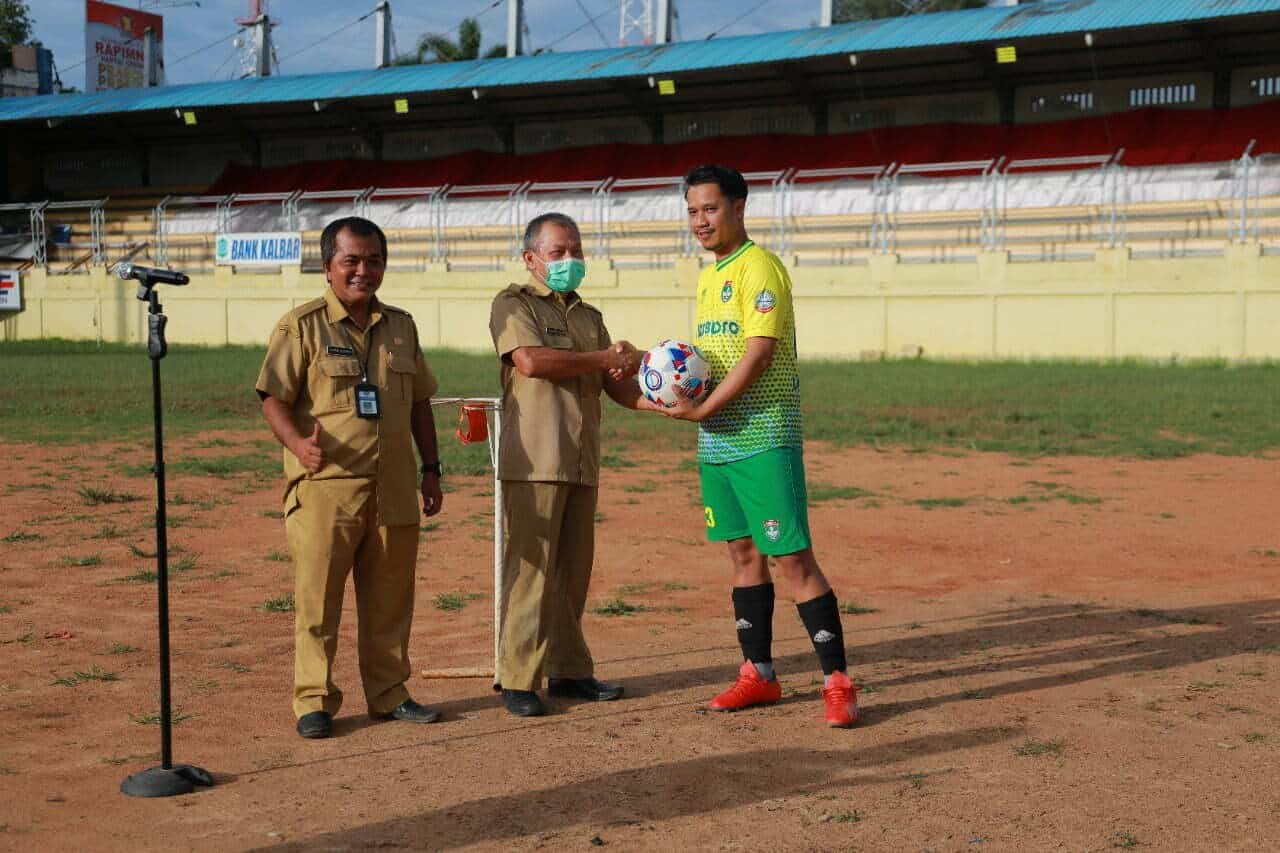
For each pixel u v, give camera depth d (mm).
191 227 49938
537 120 48906
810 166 43438
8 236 51719
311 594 5492
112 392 26953
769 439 5637
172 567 9445
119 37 65625
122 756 5098
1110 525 11984
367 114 50062
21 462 16188
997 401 24688
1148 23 34875
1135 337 33469
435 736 5445
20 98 54375
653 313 39750
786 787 4703
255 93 48531
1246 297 32062
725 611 8227
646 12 51312
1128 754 5074
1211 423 21062
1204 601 8500
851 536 11375
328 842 4152
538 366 5715
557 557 6090
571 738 5398
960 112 42844
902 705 5891
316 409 5500
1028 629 7633
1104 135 40000
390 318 5691
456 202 45875
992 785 4703
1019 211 38125
